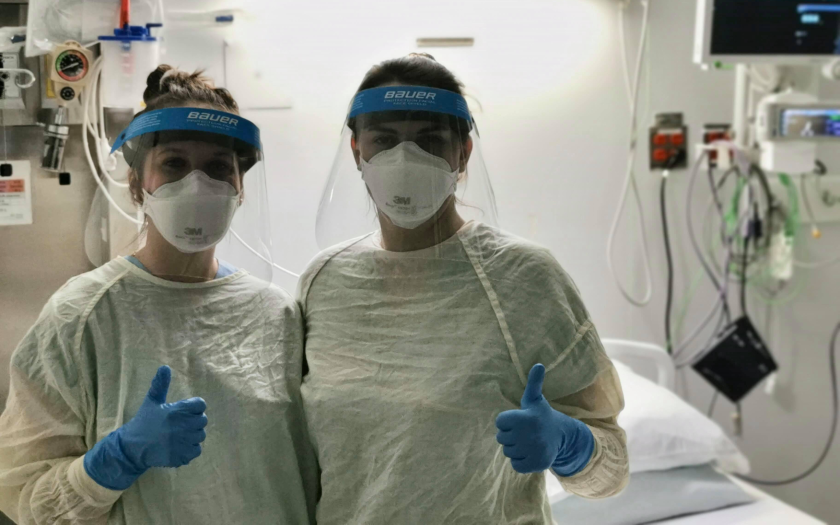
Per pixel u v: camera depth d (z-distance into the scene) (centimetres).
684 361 257
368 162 108
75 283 109
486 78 219
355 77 204
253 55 193
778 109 229
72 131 150
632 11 232
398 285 110
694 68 244
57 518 99
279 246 195
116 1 150
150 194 107
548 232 233
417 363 105
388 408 103
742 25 212
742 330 246
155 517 102
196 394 105
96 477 96
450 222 114
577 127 231
